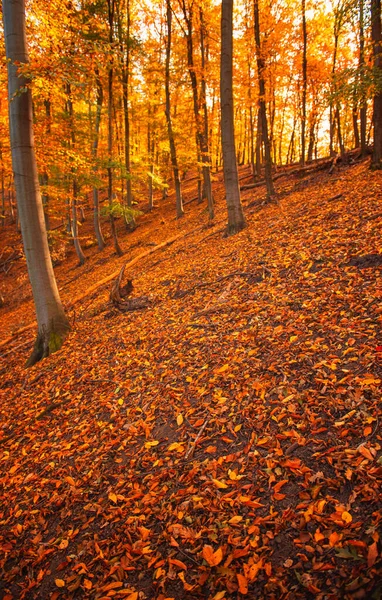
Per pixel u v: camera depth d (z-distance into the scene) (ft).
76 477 12.04
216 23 48.39
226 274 24.67
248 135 103.40
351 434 9.13
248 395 12.04
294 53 60.08
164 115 73.87
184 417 12.51
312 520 7.50
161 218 74.95
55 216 63.36
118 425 13.78
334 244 19.99
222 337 16.61
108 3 43.50
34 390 20.83
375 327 12.46
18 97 22.80
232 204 35.42
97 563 8.67
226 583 6.93
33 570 9.23
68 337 26.35
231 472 9.41
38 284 25.90
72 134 51.08
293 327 14.67
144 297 27.50
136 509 9.61
